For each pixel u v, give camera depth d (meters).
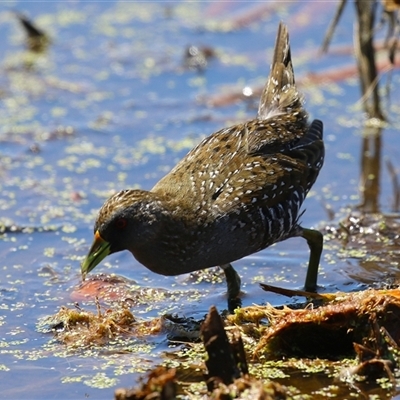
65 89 17.69
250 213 10.20
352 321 8.97
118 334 9.70
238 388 7.72
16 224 12.61
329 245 11.76
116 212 9.76
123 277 11.20
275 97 11.95
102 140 15.45
